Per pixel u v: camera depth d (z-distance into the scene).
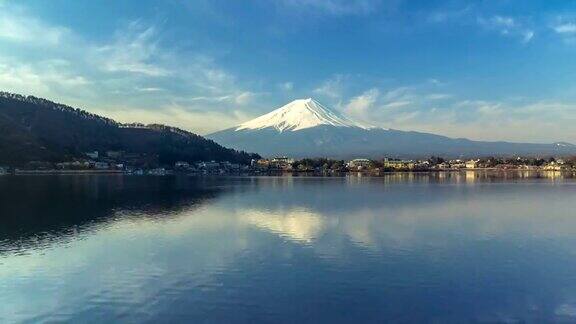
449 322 24.94
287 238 46.34
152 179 180.62
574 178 179.38
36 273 33.94
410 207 73.88
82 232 50.25
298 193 105.25
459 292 29.28
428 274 33.00
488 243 43.47
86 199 87.31
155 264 36.06
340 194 101.75
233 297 28.52
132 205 77.50
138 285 30.95
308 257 37.91
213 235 48.31
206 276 32.72
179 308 26.83
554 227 52.78
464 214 64.62
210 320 25.22
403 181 161.88
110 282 31.66
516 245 42.50
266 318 25.39
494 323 24.77
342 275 32.75
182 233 49.62
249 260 37.06
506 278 32.12
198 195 99.38
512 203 79.75
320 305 27.17
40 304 27.78
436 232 49.50
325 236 47.28
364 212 67.31
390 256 38.19
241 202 83.62
